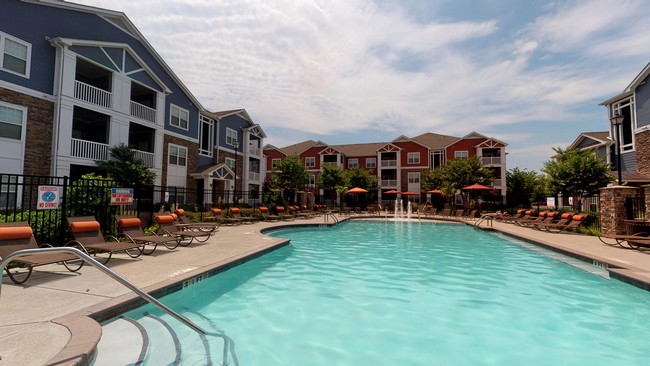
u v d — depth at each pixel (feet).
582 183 57.21
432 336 13.87
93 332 10.53
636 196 36.63
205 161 90.99
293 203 97.55
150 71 66.85
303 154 156.87
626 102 71.97
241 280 22.38
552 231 47.34
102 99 56.70
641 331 14.48
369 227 63.26
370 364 11.50
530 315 16.28
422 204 125.49
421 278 23.30
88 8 55.31
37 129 46.98
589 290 20.52
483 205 105.50
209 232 33.06
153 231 33.01
